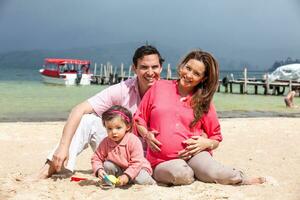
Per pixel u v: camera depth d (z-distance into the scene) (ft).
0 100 72.84
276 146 28.91
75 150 16.79
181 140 15.65
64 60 135.33
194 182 15.69
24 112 55.83
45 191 14.74
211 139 16.24
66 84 129.80
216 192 14.49
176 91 16.25
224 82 109.40
